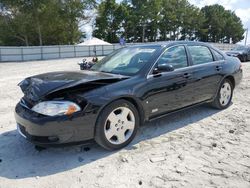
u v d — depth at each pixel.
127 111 3.97
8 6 48.00
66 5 52.47
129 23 70.19
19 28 50.69
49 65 22.67
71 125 3.46
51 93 3.44
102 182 3.16
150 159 3.66
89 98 3.56
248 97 7.11
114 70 4.52
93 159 3.70
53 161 3.66
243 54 19.61
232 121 5.13
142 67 4.29
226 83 5.85
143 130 4.69
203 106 6.11
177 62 4.77
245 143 4.12
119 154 3.82
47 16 50.09
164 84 4.38
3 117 5.58
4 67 21.53
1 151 3.96
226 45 49.12
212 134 4.49
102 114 3.67
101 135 3.70
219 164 3.50
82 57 35.03
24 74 15.18
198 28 85.19
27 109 3.64
